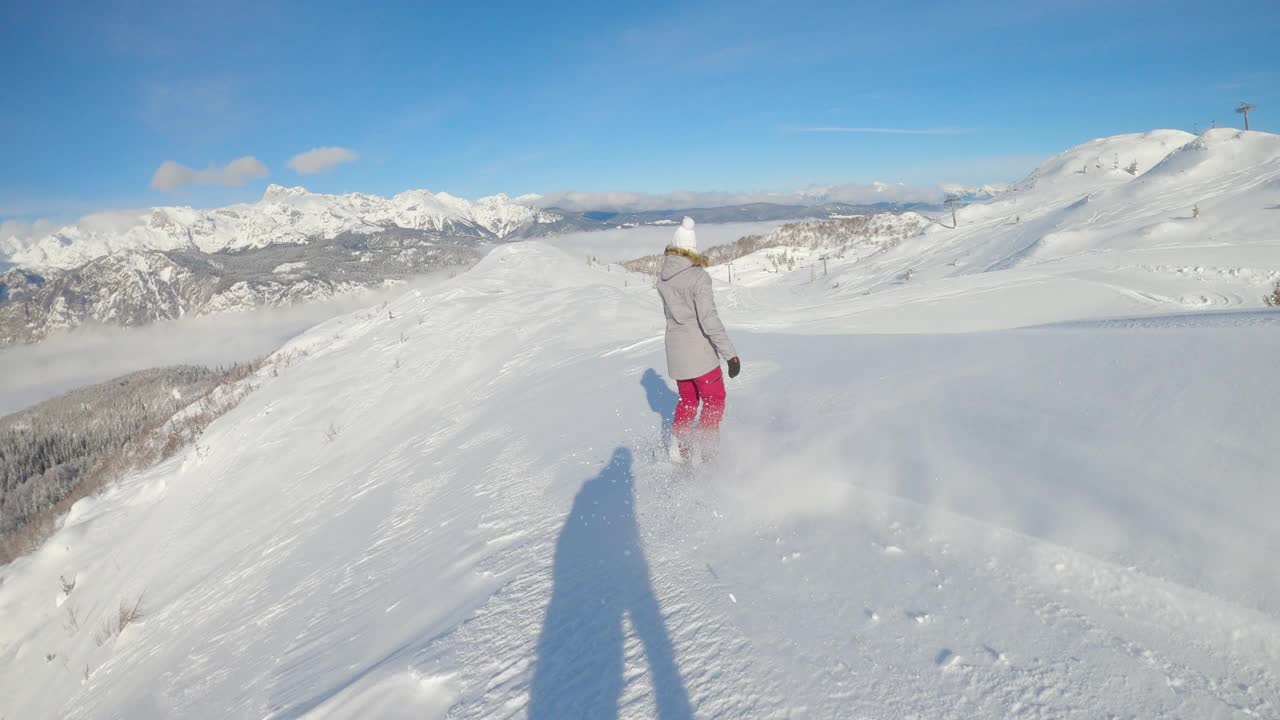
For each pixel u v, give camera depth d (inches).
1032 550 78.4
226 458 510.6
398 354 591.8
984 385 150.0
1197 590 65.9
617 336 463.5
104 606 376.8
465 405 393.4
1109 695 56.7
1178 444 96.3
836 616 75.2
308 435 482.3
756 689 65.9
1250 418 98.9
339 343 744.3
